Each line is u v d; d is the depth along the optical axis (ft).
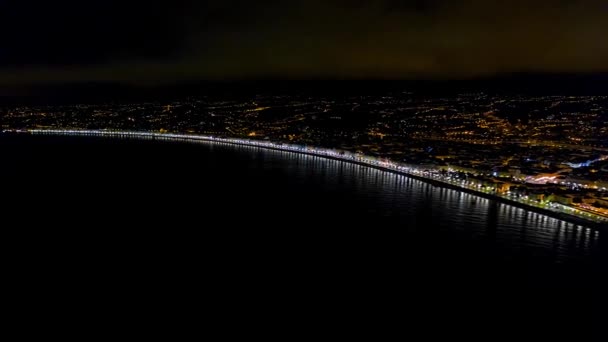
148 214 410.72
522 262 297.74
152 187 536.42
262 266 284.61
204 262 290.97
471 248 324.39
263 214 413.80
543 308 235.61
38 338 203.31
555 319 224.74
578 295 250.78
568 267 289.94
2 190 514.68
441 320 221.66
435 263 293.84
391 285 258.98
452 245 330.34
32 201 460.96
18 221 386.11
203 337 204.23
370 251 315.37
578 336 210.59
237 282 260.21
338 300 239.91
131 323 215.10
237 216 405.59
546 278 272.72
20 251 310.65
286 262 291.79
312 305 233.76
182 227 369.71
